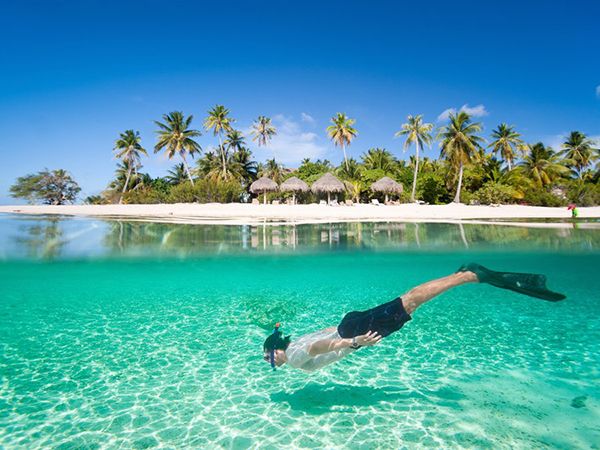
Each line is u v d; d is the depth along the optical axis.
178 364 4.91
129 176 54.47
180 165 60.19
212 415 3.54
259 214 21.58
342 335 2.95
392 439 3.08
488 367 4.72
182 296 9.82
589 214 23.61
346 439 3.10
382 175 46.91
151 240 13.38
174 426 3.34
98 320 7.17
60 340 5.93
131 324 6.88
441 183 44.91
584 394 3.92
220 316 7.50
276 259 13.36
